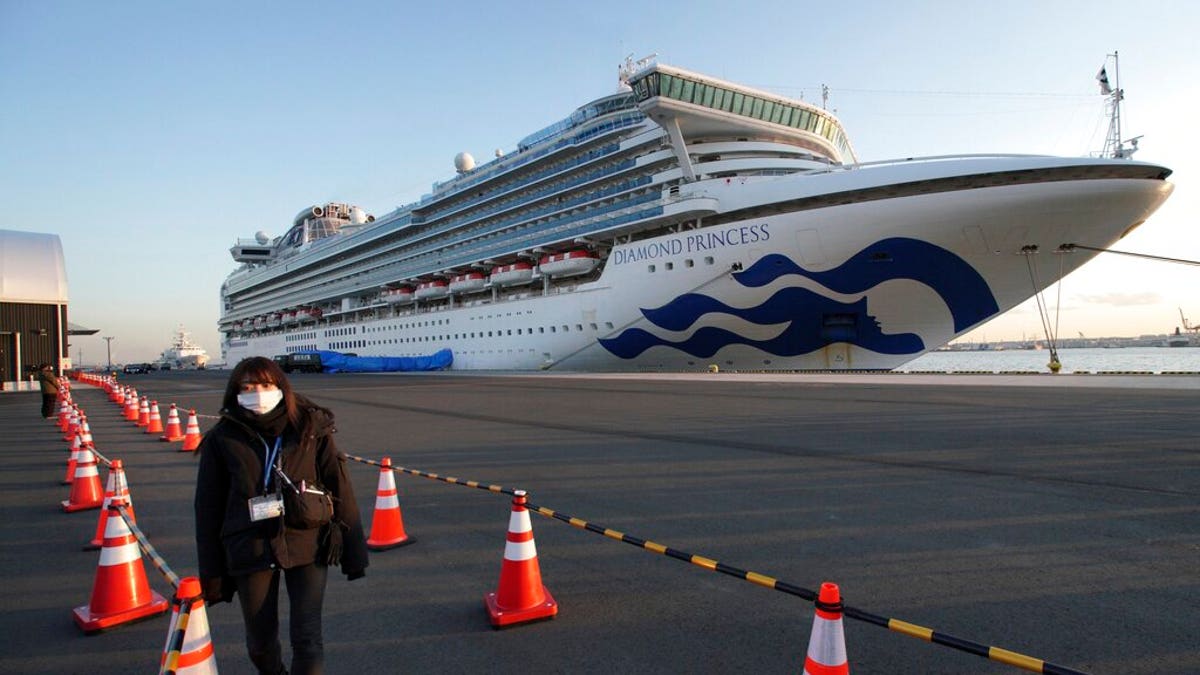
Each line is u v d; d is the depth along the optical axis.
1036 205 19.30
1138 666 3.05
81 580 4.98
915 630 2.28
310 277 60.91
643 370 30.27
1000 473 7.22
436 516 6.40
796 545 5.04
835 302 22.95
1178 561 4.44
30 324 35.03
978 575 4.30
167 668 2.26
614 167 30.33
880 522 5.57
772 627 3.68
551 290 33.28
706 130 27.55
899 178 21.00
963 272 21.16
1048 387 16.58
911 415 12.19
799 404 14.71
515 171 35.69
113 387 29.30
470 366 39.06
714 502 6.44
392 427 13.49
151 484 8.59
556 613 3.96
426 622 3.92
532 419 14.02
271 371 2.67
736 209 24.69
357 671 3.31
